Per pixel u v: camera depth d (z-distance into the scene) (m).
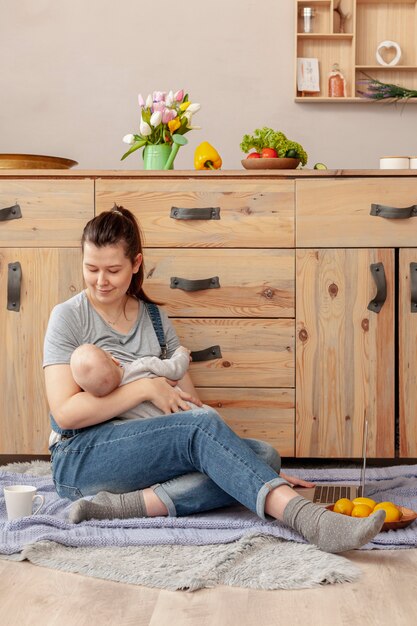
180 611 1.40
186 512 1.91
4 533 1.76
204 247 2.56
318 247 2.56
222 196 2.56
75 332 2.09
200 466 1.84
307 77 3.22
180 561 1.62
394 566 1.62
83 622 1.35
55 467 2.03
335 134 3.24
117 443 1.93
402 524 1.82
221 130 3.24
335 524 1.63
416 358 2.56
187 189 2.56
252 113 3.24
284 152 2.73
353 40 3.19
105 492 1.92
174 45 3.24
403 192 2.54
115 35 3.24
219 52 3.24
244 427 2.58
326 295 2.56
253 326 2.57
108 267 2.05
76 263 2.58
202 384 2.58
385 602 1.44
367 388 2.56
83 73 3.24
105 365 1.93
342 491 2.16
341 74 3.22
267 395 2.57
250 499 1.74
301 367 2.56
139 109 3.24
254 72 3.24
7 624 1.35
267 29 3.24
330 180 2.54
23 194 2.58
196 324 2.57
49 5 3.24
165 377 2.10
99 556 1.66
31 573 1.59
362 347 2.56
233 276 2.56
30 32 3.24
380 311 2.55
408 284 2.55
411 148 3.23
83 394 1.97
